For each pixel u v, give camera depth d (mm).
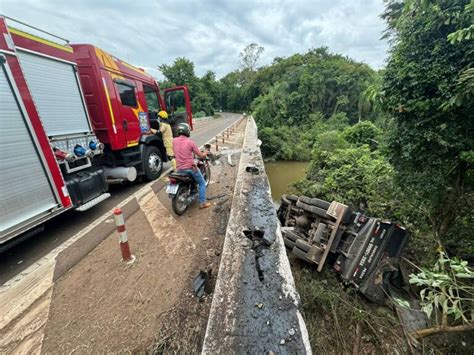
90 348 1648
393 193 3727
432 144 2480
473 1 1815
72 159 3301
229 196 4645
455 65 2139
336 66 25203
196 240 3086
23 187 2521
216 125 23094
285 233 3441
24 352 1623
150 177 5707
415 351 2125
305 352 1391
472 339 2305
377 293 2568
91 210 4105
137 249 2895
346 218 2789
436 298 1777
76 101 3586
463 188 2615
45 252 2852
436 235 2945
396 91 2652
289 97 24938
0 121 2287
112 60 4559
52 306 2025
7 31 2355
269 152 17984
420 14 2307
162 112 5805
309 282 2779
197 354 1615
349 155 7031
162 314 1937
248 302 1769
